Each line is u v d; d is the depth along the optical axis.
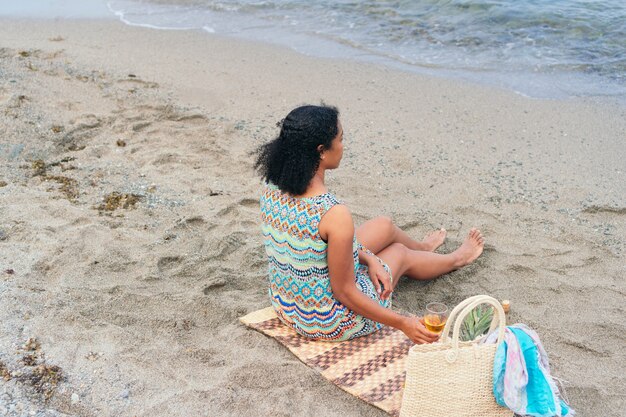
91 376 3.55
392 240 4.48
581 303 4.48
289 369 3.69
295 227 3.50
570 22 10.30
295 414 3.42
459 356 3.15
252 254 4.89
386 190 6.02
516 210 5.70
